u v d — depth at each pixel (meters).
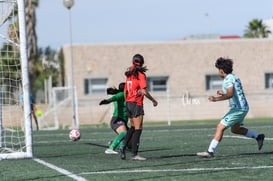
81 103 103.69
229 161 26.58
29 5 110.62
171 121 89.88
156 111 93.12
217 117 95.06
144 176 22.09
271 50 111.19
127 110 28.05
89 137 49.59
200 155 28.39
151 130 58.22
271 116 99.88
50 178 22.17
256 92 110.94
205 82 112.31
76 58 111.81
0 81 42.78
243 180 20.72
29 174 23.48
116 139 31.64
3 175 23.42
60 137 50.75
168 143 39.69
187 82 112.38
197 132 52.69
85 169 24.59
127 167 24.98
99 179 21.53
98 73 111.94
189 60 112.31
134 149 28.27
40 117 85.25
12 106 44.84
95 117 90.69
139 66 27.50
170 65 112.06
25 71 29.42
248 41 111.50
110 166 25.48
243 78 111.50
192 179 21.12
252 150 32.22
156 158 28.97
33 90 118.50
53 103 87.88
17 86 36.16
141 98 27.88
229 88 27.12
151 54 112.19
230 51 111.81
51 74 122.38
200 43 112.19
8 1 30.52
